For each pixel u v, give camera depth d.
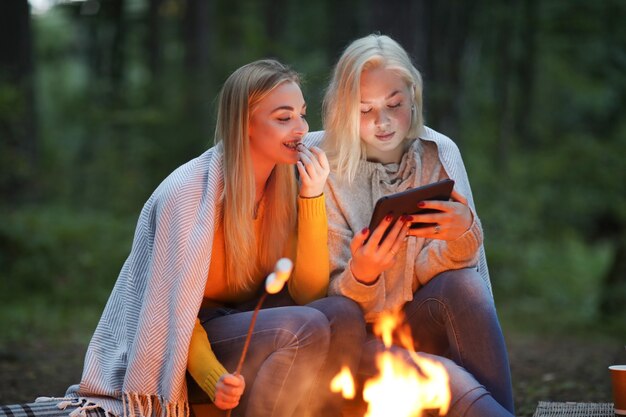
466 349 3.46
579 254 18.77
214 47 21.00
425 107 17.19
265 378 3.24
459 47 19.23
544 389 5.78
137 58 24.67
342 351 3.45
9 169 14.72
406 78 3.76
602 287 11.58
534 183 19.92
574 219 19.77
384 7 14.64
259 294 3.80
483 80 22.97
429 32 18.11
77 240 13.11
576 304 13.78
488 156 20.88
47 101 26.52
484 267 3.89
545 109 24.02
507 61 21.36
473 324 3.46
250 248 3.62
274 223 3.68
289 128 3.54
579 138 20.77
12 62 15.38
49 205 15.57
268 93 3.51
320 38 25.02
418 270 3.72
